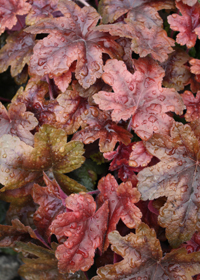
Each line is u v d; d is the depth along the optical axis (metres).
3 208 0.55
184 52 0.54
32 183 0.50
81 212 0.46
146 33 0.50
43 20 0.50
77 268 0.45
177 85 0.53
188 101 0.51
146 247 0.46
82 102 0.51
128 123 0.51
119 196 0.47
